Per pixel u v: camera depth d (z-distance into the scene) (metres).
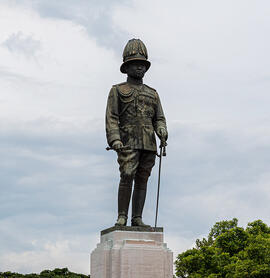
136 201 14.65
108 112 14.72
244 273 32.59
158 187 14.59
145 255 13.28
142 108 14.74
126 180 14.27
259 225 41.06
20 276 36.44
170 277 13.52
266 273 32.22
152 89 15.30
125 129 14.59
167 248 13.79
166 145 14.82
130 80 15.13
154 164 14.93
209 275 34.19
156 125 15.11
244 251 35.84
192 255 37.34
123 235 13.62
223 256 36.66
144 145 14.46
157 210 14.38
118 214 14.35
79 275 39.59
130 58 14.97
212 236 42.56
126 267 13.11
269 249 33.75
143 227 13.83
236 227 39.34
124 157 14.36
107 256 13.45
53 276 37.56
